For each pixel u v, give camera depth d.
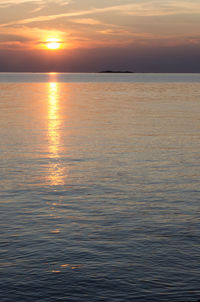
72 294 9.35
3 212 14.70
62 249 11.59
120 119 45.53
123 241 12.16
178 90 119.44
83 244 11.94
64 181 19.05
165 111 54.81
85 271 10.34
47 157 24.47
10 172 20.72
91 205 15.58
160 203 15.84
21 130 36.25
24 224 13.52
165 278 9.98
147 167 21.94
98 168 21.66
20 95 95.38
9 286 9.64
